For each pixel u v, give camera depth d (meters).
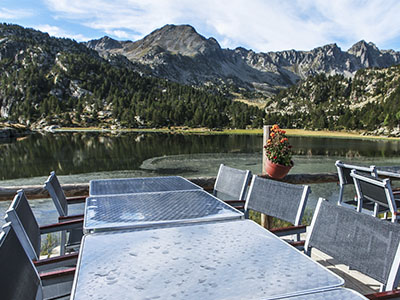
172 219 1.72
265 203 2.22
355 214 1.40
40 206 9.29
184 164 20.94
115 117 124.12
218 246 1.35
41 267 1.46
